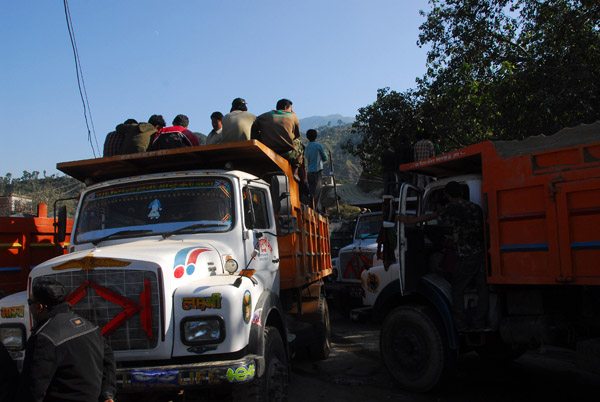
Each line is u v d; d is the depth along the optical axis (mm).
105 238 5000
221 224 4973
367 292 7508
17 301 4297
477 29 16781
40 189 44938
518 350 6570
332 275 12758
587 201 4785
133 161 5711
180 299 3887
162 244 4578
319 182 10328
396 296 6664
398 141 19375
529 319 5367
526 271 5211
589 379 6531
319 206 10227
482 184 5668
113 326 3854
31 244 6859
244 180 5320
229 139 6590
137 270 3918
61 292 3172
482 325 5621
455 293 5719
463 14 17172
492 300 5723
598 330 4980
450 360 5844
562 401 5691
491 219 5527
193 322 3842
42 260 7102
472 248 5645
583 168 4844
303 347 7277
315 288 7840
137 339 3848
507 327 5512
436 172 7000
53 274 4070
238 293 3939
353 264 11844
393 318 6293
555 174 5008
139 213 5148
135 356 3816
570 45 14039
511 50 16922
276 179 5234
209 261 4477
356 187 40281
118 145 6844
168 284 3900
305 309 7473
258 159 5809
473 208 5727
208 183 5188
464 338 5953
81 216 5312
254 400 3979
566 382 6430
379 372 7051
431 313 6027
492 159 5582
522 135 13828
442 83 17531
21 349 4195
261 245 5383
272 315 4863
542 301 5367
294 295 6879
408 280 6055
